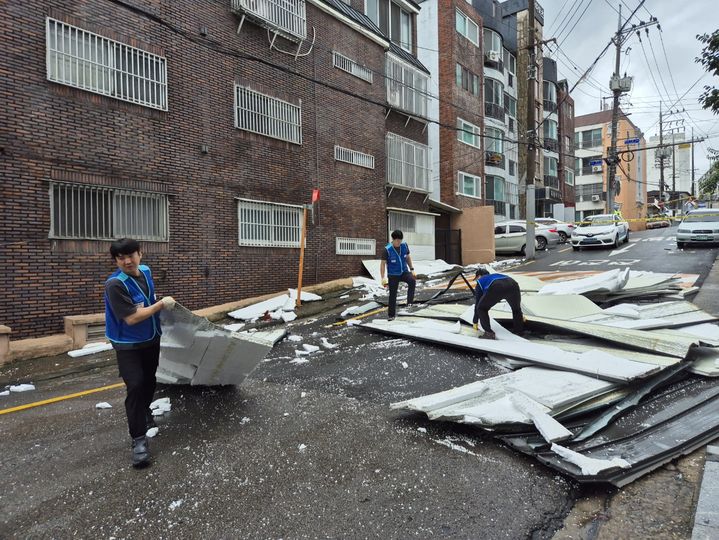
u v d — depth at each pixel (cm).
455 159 2405
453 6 2420
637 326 679
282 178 1247
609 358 522
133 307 362
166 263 973
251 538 281
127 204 913
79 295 828
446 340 665
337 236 1427
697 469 347
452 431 422
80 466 375
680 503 307
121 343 373
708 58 801
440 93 2417
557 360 530
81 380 630
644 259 1636
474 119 2591
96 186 859
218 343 481
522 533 283
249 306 1064
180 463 375
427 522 294
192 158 1025
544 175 3806
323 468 363
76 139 834
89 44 859
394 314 894
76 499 327
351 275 1481
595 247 2142
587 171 5188
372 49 1612
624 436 388
